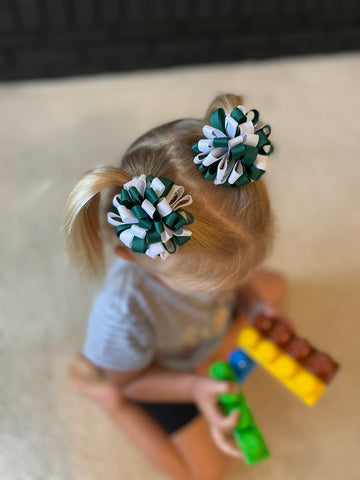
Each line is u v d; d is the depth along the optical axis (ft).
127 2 4.51
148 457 2.95
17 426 3.13
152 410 2.97
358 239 3.91
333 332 3.50
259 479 3.00
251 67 5.08
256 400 3.26
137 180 1.63
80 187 1.70
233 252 1.94
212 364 3.04
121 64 4.90
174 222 1.56
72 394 3.25
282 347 2.77
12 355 3.37
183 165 1.81
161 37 4.80
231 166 1.68
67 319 3.51
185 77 4.95
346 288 3.68
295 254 3.82
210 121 1.72
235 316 3.25
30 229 3.88
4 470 2.99
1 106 4.65
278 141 4.50
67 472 3.00
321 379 2.67
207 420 2.92
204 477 2.90
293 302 3.61
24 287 3.62
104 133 4.50
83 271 2.15
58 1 4.40
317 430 3.16
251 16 4.82
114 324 2.42
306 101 4.82
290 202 4.10
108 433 3.13
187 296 2.47
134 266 2.35
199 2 4.63
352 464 3.05
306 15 4.90
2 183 4.13
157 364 2.92
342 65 5.14
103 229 2.20
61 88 4.82
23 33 4.54
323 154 4.42
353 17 4.98
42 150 4.35
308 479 3.00
